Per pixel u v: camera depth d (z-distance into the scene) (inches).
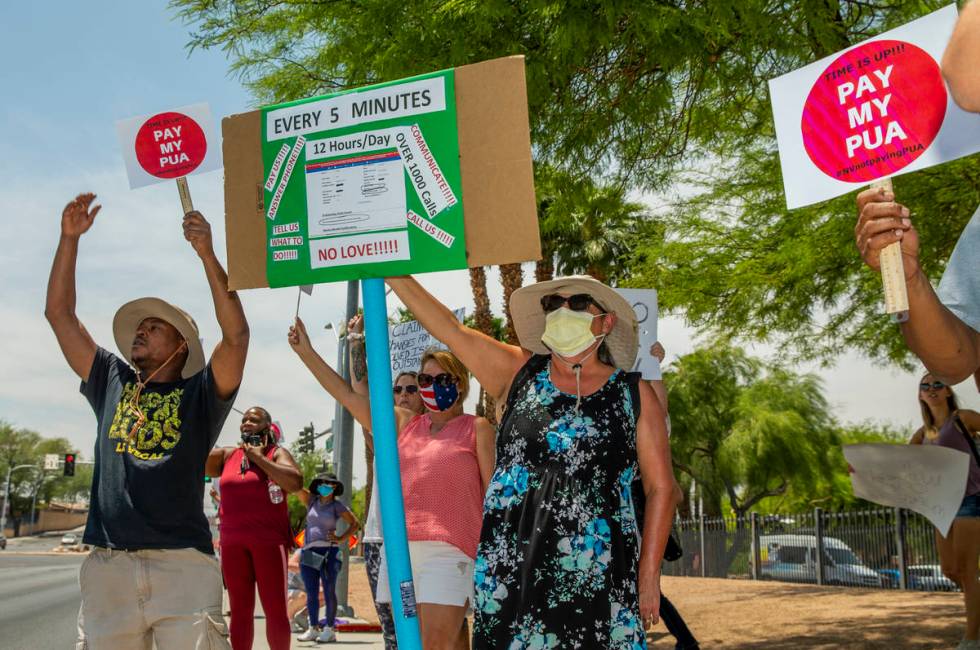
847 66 106.2
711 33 261.3
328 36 304.5
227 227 137.0
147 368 164.6
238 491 228.4
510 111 124.1
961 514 235.5
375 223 128.6
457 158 125.9
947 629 322.7
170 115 150.3
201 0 309.7
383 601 200.2
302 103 134.3
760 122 374.6
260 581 225.3
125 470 152.6
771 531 786.8
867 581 620.1
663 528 124.6
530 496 121.8
